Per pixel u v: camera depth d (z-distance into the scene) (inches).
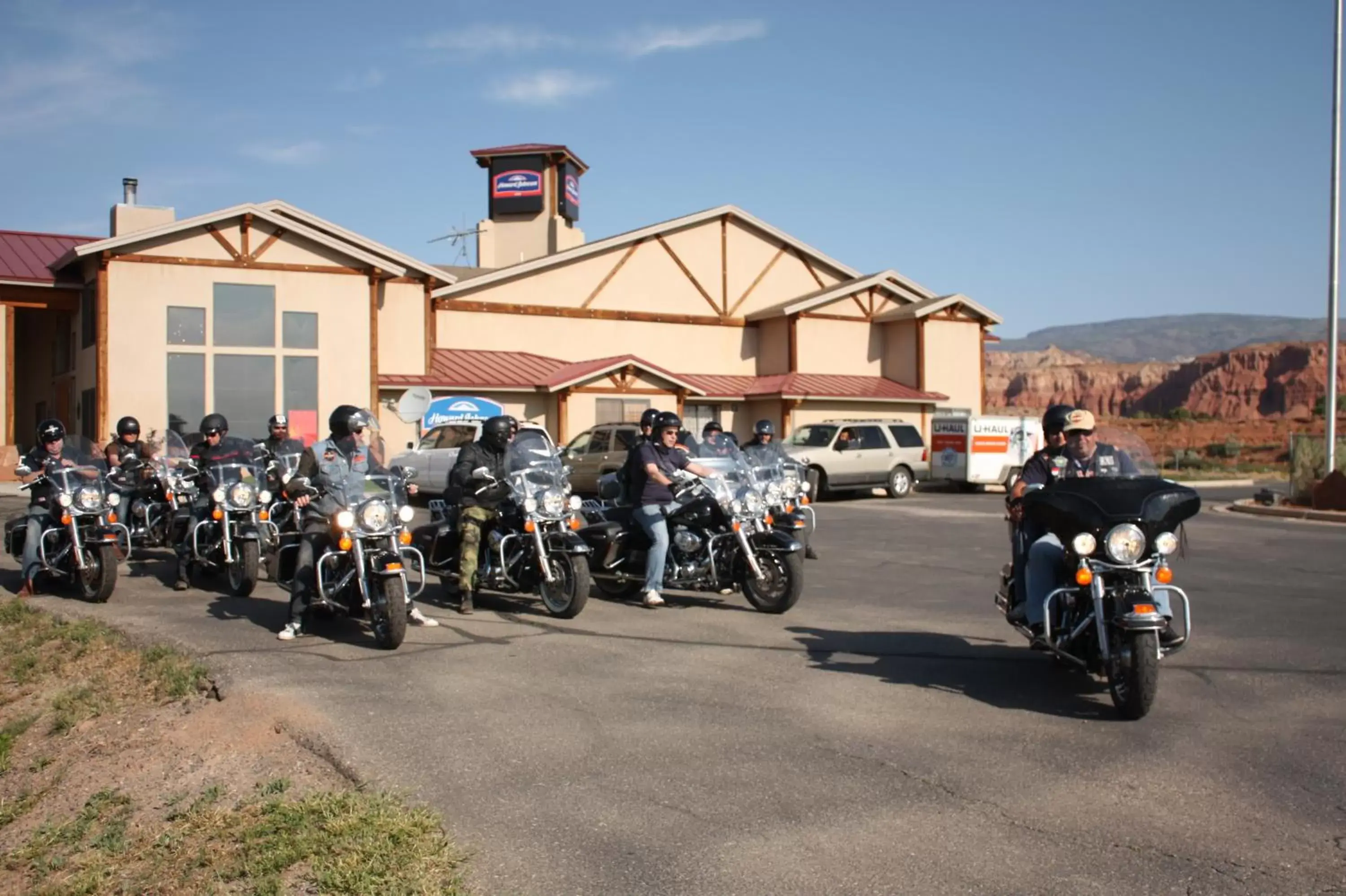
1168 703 270.5
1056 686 288.2
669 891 166.2
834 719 256.2
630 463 410.6
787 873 171.8
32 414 1229.1
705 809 198.7
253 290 989.8
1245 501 972.6
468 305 1197.7
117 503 422.9
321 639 343.0
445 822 192.2
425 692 276.4
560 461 391.5
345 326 1026.1
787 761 225.3
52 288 1024.9
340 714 253.4
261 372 993.5
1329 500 851.4
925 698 275.0
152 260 951.6
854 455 1021.8
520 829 189.3
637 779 214.2
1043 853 179.2
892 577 494.9
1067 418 288.4
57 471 411.5
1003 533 699.4
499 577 390.9
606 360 1186.6
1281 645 340.2
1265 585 472.7
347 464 338.6
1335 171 916.6
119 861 190.5
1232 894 164.6
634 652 328.5
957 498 1052.5
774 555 390.9
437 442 927.0
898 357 1413.6
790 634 357.4
